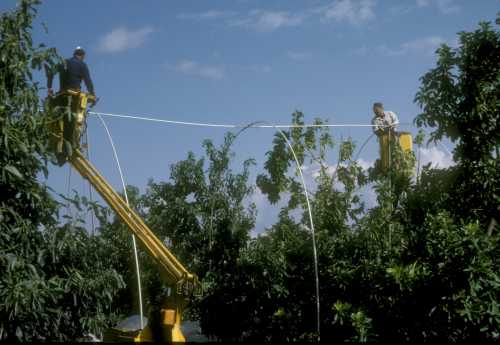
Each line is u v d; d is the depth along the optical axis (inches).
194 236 657.6
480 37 405.7
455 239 373.1
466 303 364.8
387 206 457.7
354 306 450.9
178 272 441.1
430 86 414.6
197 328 623.2
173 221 683.4
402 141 504.7
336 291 482.0
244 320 547.8
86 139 444.8
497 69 402.6
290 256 524.1
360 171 548.4
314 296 498.9
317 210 536.1
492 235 400.8
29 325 368.2
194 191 696.4
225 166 673.0
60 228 396.5
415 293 394.6
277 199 583.2
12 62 371.9
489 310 362.0
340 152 556.1
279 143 587.2
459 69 409.4
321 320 486.0
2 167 350.9
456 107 409.7
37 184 378.6
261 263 524.7
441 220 386.9
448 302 374.0
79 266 410.6
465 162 407.5
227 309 554.6
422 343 396.8
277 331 509.4
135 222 442.3
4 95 366.0
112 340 459.8
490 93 404.8
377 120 519.2
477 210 405.4
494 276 364.2
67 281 388.2
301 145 587.2
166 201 714.8
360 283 458.9
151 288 701.9
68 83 446.3
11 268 342.6
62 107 405.1
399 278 393.7
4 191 370.9
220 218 658.8
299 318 504.1
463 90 405.7
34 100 375.9
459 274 370.6
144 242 442.6
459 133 408.5
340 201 529.0
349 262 483.2
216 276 589.3
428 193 422.0
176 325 434.3
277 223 565.6
